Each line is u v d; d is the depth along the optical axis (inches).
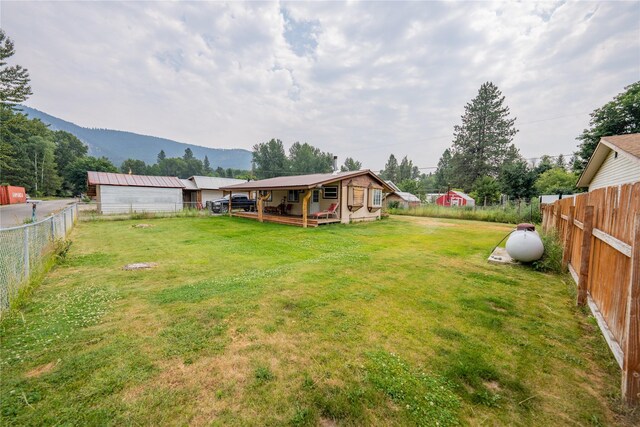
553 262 226.4
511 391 87.4
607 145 391.2
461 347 111.7
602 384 90.7
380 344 113.2
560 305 157.0
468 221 677.3
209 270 222.1
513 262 249.1
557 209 285.6
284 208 705.6
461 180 1512.1
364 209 636.7
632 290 80.5
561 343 115.8
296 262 250.8
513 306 154.6
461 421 75.6
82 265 235.3
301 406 80.0
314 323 130.6
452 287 184.5
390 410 78.8
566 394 86.0
